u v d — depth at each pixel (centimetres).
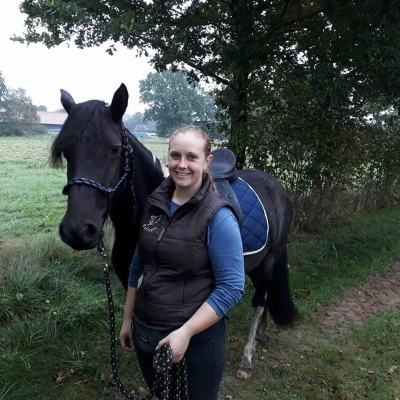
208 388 169
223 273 149
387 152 744
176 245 151
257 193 296
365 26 460
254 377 301
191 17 492
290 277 475
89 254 458
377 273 526
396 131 779
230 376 301
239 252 151
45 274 371
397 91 543
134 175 218
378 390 290
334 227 692
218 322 165
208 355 162
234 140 523
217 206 152
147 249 158
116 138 185
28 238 526
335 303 433
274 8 530
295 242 593
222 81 541
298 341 355
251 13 495
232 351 333
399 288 484
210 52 508
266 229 276
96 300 354
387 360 328
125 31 416
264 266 309
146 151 229
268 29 527
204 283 155
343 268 526
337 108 568
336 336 367
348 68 536
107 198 186
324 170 575
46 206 843
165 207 158
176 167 152
